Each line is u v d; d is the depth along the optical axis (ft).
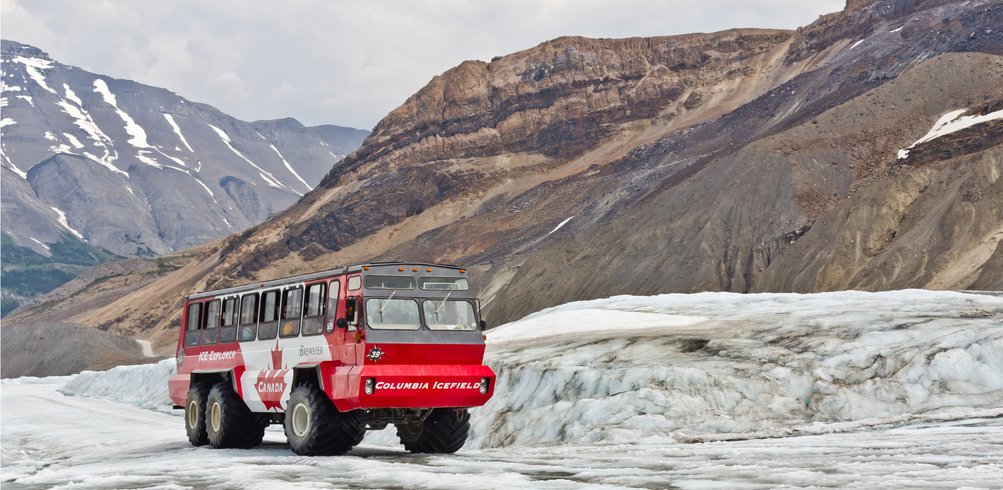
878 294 129.49
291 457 51.29
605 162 637.71
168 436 90.48
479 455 52.85
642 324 128.16
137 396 178.70
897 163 364.38
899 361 80.94
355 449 60.95
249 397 60.64
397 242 650.02
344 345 51.42
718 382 81.66
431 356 52.06
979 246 255.50
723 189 387.75
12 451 85.05
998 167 281.13
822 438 58.70
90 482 41.55
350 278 52.19
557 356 101.91
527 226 558.56
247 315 62.44
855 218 310.45
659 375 83.30
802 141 400.88
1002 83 396.37
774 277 318.04
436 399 51.98
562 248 413.39
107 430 103.19
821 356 85.97
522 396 93.09
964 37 490.08
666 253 370.94
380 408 52.29
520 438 83.82
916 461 39.65
